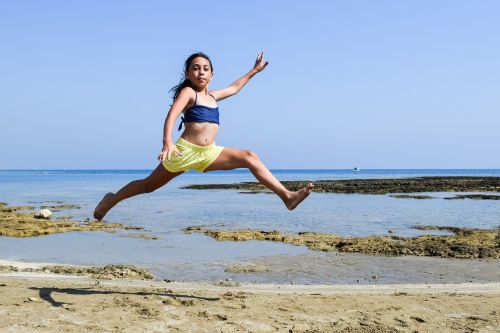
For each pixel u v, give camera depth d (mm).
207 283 10148
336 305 7312
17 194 46906
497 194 43344
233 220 23984
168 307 6816
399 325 6402
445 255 14156
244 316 6547
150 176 5570
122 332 5781
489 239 16719
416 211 28531
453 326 6387
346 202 35688
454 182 66812
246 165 5445
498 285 10125
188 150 5305
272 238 17359
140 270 11734
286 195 5383
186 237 18031
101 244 16312
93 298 7152
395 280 11094
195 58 5352
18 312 6332
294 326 6223
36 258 13719
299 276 11500
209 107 5375
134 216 25859
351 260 13508
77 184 75438
